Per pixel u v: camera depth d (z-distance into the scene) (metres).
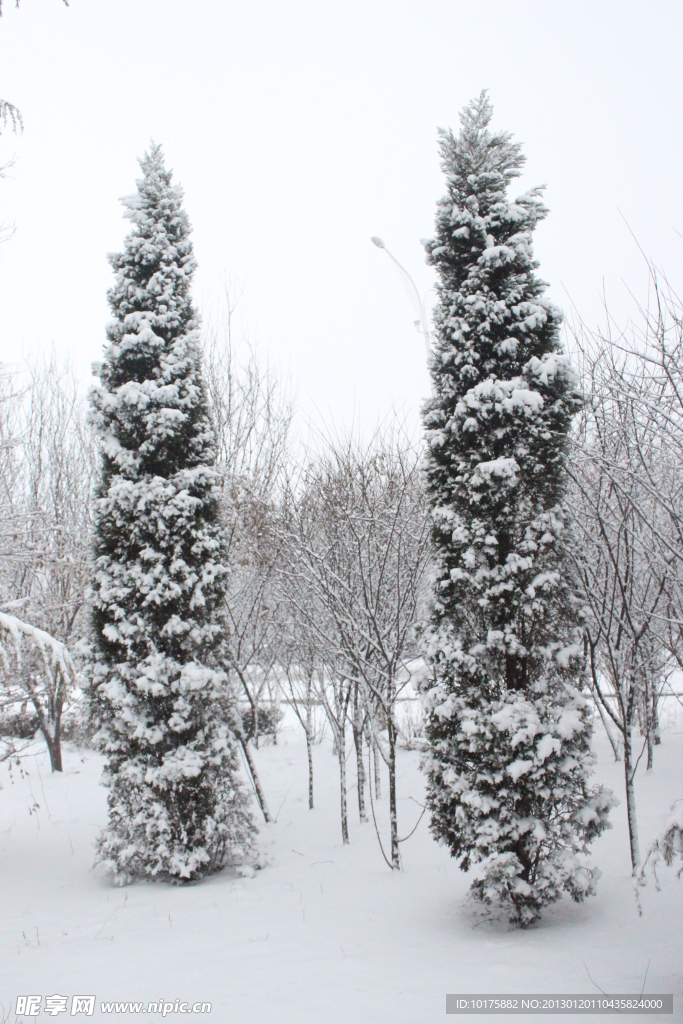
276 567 11.65
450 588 7.39
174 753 8.95
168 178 10.54
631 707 7.62
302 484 13.49
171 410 9.52
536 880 6.64
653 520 7.76
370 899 7.72
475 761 6.99
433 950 5.99
